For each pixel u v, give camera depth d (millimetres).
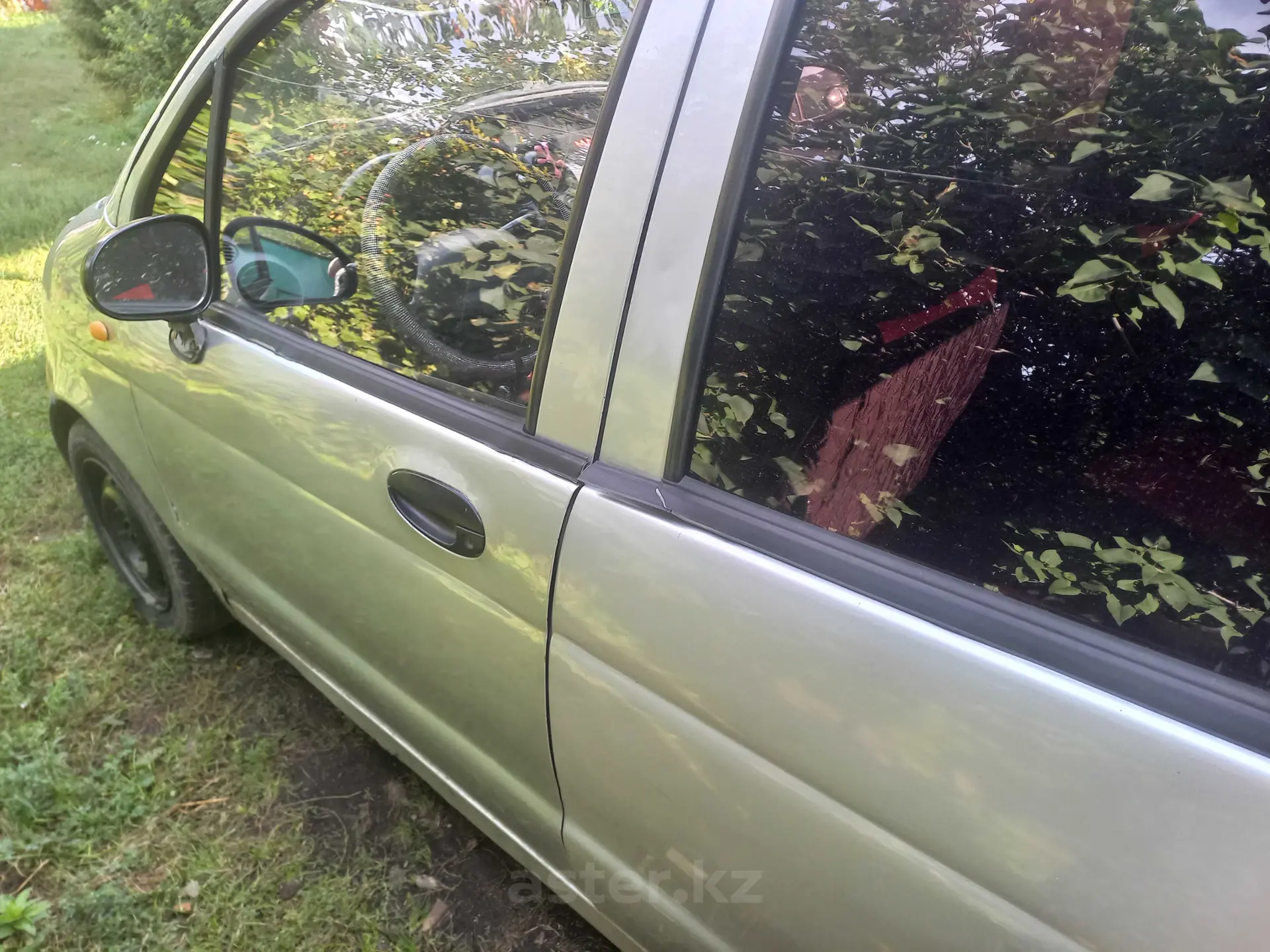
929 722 887
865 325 1010
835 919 1025
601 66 1214
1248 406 816
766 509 1057
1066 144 917
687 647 1067
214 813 2102
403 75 1563
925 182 985
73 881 1936
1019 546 906
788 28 1012
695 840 1158
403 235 1527
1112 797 791
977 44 965
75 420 2531
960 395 957
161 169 1957
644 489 1126
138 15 8562
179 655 2559
